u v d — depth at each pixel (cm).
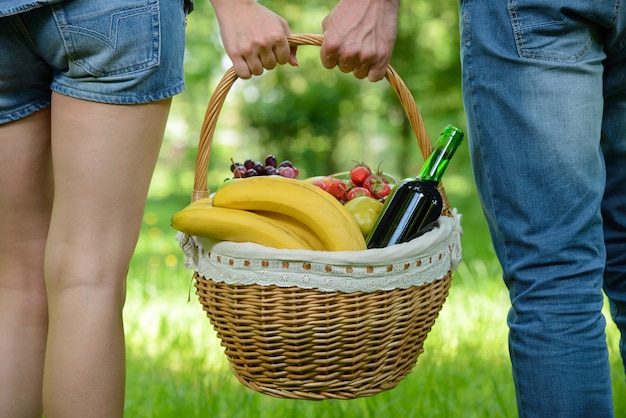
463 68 136
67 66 127
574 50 127
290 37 148
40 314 142
